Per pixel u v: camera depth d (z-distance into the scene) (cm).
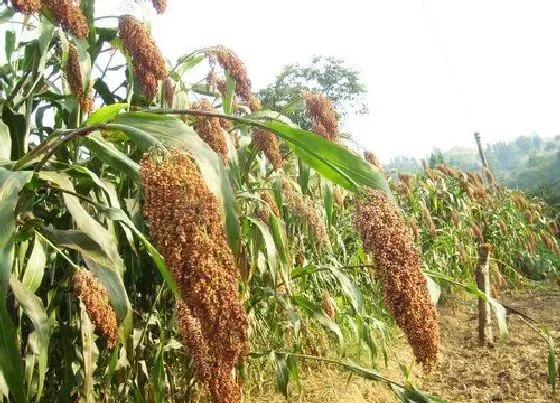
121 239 324
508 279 941
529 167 6369
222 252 147
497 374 510
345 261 527
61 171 247
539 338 613
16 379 163
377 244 189
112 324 238
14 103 303
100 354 312
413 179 906
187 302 142
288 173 566
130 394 359
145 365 333
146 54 320
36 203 294
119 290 217
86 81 297
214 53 396
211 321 140
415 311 185
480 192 919
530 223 1111
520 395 457
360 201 199
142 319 340
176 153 156
